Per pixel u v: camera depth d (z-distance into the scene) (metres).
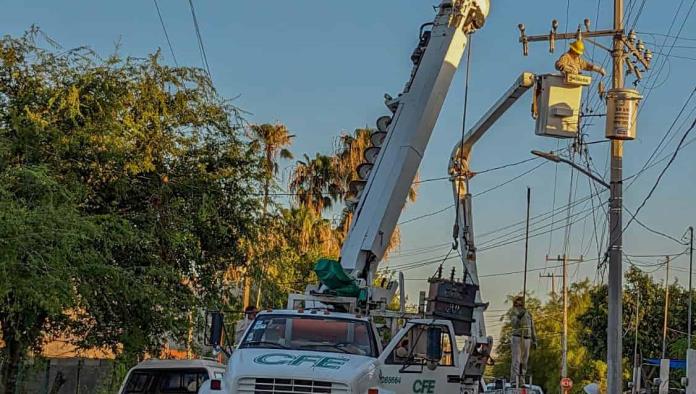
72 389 24.56
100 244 16.36
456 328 14.48
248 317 14.97
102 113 17.09
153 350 18.64
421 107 16.41
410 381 13.33
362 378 11.50
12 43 17.20
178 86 18.41
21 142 16.25
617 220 19.12
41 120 16.28
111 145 16.89
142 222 17.73
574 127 18.58
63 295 14.23
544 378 72.44
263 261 19.80
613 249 19.06
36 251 13.96
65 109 16.84
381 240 15.86
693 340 49.22
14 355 17.12
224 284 19.86
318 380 11.19
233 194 19.16
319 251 43.38
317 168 49.56
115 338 18.05
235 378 11.25
